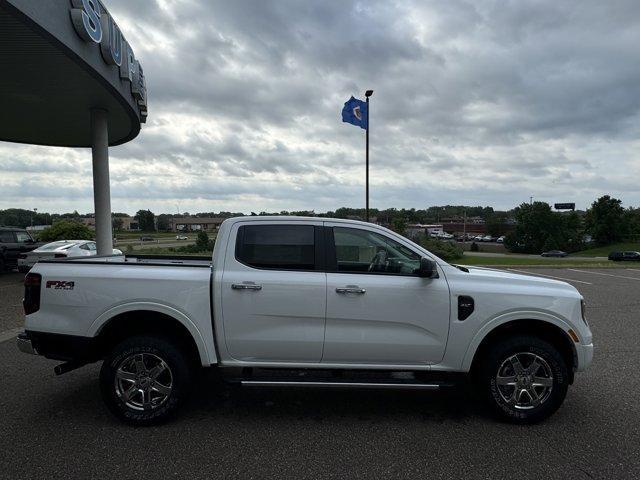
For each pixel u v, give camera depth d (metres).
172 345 3.91
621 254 52.50
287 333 3.96
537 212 84.69
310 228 4.14
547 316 3.99
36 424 3.91
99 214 13.59
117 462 3.29
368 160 19.34
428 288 3.99
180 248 32.94
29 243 16.81
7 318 8.16
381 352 4.00
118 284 3.94
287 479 3.09
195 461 3.31
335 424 3.99
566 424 3.99
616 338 7.05
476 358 4.26
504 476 3.14
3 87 11.14
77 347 3.95
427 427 3.94
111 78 10.98
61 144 18.59
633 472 3.20
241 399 4.55
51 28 8.04
